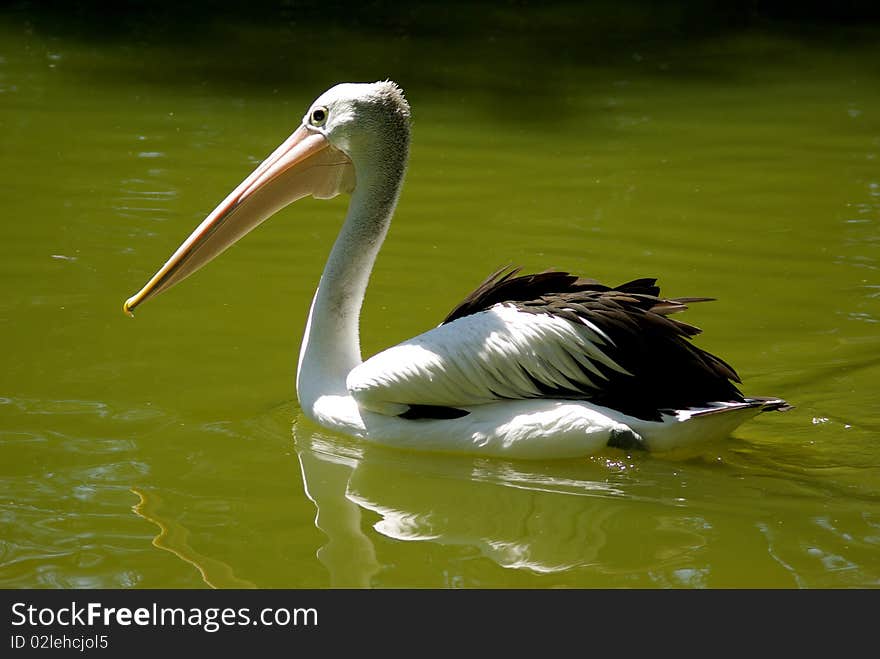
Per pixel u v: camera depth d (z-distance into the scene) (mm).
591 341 9953
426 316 13023
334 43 26250
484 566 8633
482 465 10188
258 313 13227
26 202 16156
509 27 28297
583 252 14930
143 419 10766
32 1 28484
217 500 9461
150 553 8625
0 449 10055
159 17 27797
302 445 10500
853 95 23266
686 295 13641
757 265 14594
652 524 9211
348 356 11070
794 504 9445
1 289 13367
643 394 9969
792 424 10805
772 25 29188
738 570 8516
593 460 10047
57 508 9180
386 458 10344
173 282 11281
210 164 18109
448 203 16797
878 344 12445
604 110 22047
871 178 18094
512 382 10141
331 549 8797
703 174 18328
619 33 28094
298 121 20672
